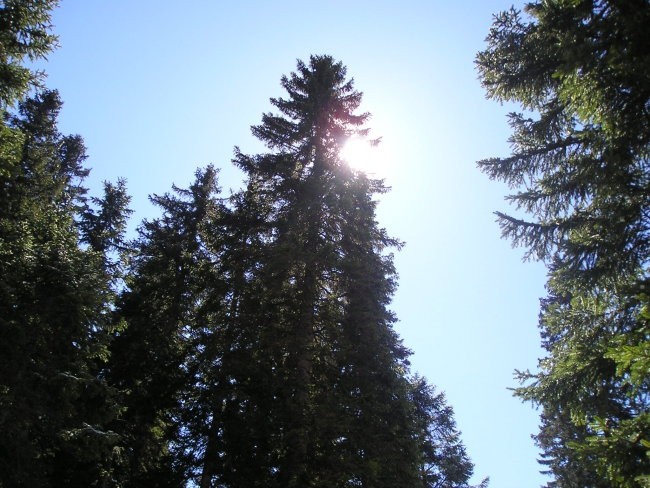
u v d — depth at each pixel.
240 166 21.67
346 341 16.70
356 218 19.25
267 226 20.73
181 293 21.12
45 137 23.45
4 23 11.33
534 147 10.35
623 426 6.86
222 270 20.78
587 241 9.20
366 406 16.06
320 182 19.77
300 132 21.89
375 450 15.27
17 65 11.19
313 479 14.36
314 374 17.08
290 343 16.50
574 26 8.45
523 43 9.77
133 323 19.52
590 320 9.34
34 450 11.61
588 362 8.63
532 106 10.48
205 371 18.50
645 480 6.04
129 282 20.23
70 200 20.80
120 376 18.78
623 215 8.88
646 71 7.68
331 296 18.75
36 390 11.89
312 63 24.39
